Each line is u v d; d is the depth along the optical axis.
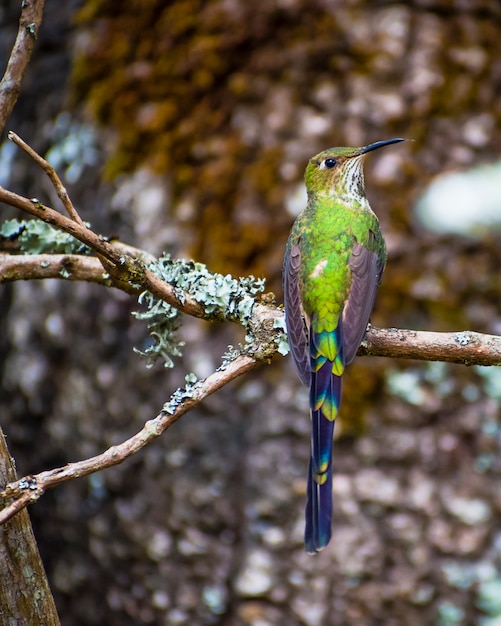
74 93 10.94
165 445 9.87
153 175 10.21
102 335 10.25
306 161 10.02
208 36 10.49
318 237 7.19
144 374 9.93
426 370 9.43
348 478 9.38
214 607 9.62
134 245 10.12
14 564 4.79
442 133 9.96
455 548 9.24
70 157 10.76
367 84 10.06
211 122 10.29
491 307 9.58
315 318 6.71
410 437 9.37
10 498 4.63
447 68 10.13
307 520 5.61
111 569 10.19
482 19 10.36
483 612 9.16
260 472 9.49
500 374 9.44
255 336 6.06
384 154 9.89
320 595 9.31
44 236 6.57
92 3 11.09
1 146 11.52
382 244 7.64
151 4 10.80
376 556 9.27
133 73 10.67
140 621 10.02
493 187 9.77
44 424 10.80
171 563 9.82
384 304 9.59
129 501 10.05
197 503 9.69
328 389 6.22
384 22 10.19
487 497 9.28
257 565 9.45
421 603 9.20
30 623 4.80
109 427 10.19
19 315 11.02
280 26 10.37
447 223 9.67
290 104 10.17
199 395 5.24
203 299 6.08
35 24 5.69
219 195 10.04
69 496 10.42
